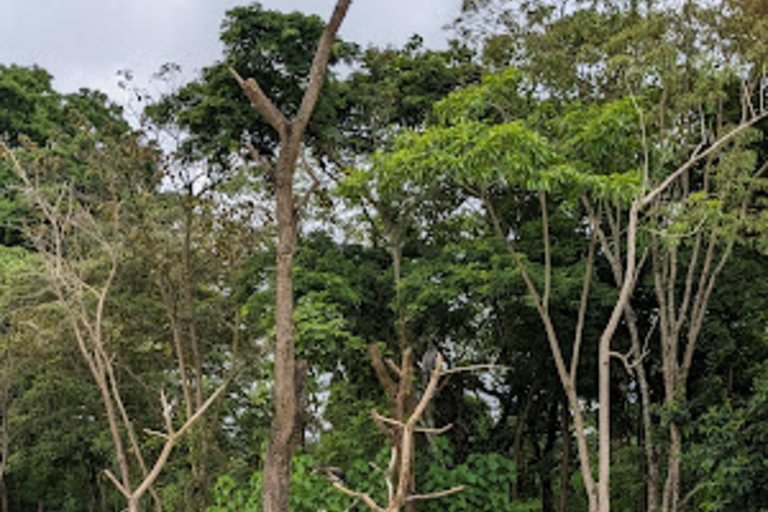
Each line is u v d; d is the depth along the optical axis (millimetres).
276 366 11148
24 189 21391
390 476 8031
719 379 18547
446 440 18234
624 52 16812
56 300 24406
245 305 20891
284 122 11344
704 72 16328
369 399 20281
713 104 16250
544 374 22250
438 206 22078
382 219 20656
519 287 19047
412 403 14047
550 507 24141
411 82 22609
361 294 20812
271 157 23219
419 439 18734
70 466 29562
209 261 23906
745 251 19656
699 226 15711
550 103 16891
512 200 21297
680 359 20422
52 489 31281
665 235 15500
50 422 27391
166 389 25156
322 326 18406
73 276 20328
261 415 24609
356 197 19453
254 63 21891
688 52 16766
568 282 18828
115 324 24250
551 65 17922
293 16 22156
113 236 23062
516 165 14727
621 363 21062
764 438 15406
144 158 22453
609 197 16641
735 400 18359
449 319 21078
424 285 19344
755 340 20406
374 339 21375
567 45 18250
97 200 22281
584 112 16359
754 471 15266
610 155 16109
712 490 16953
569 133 16297
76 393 25969
